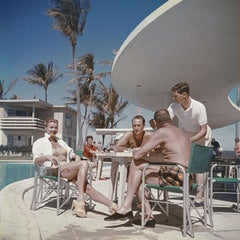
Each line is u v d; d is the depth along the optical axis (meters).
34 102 30.92
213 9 5.06
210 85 10.61
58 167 4.21
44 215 4.18
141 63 7.88
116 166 4.81
